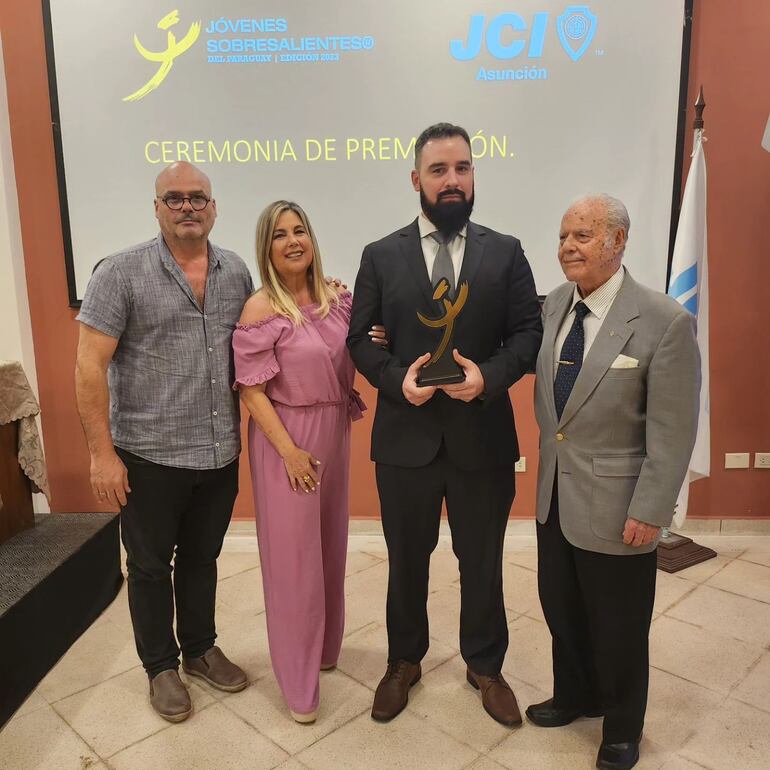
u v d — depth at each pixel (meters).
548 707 1.85
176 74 2.92
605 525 1.51
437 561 2.97
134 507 1.87
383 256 1.78
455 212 1.67
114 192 3.00
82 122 2.95
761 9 2.81
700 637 2.30
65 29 2.88
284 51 2.89
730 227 2.97
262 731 1.86
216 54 2.90
